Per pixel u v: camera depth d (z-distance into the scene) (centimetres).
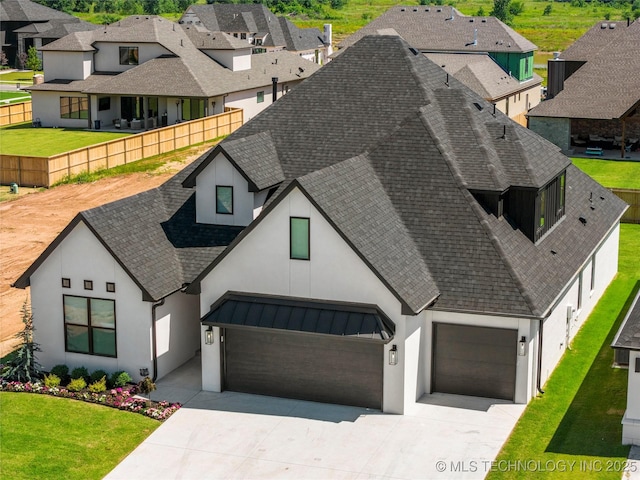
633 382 2394
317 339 2694
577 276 3222
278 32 11812
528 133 3341
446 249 2783
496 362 2697
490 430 2527
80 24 10562
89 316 2844
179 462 2378
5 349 3144
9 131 7256
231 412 2656
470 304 2661
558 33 14275
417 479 2277
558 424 2561
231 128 6956
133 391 2770
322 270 2644
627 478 2244
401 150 3019
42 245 4406
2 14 11688
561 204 3269
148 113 7194
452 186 2898
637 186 5478
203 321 2708
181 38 7581
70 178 5588
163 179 5638
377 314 2595
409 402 2658
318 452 2417
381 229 2745
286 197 2634
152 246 2931
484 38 8531
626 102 6438
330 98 3316
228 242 3005
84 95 7281
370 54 3409
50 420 2600
